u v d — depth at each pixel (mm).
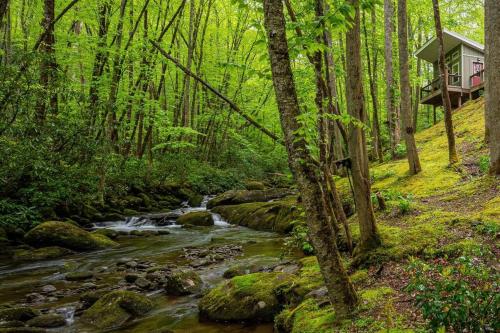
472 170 10625
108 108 15031
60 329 5746
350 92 5758
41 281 8039
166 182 21094
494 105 8852
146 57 17297
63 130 12648
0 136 10672
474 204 7660
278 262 8555
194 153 26219
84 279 8188
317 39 5238
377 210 8844
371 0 4473
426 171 11953
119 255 10297
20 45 14383
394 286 4973
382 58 22969
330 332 4082
